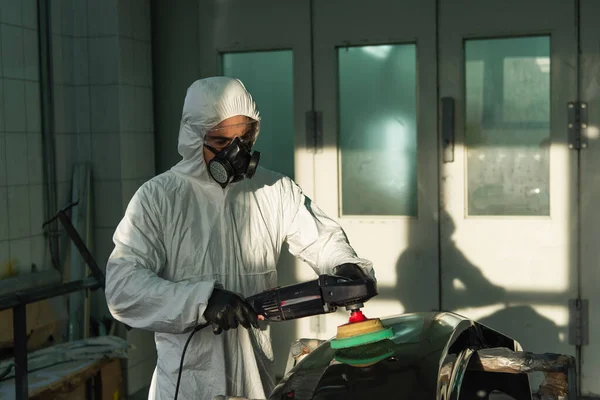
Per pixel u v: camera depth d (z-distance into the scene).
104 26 3.97
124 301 1.95
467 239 3.93
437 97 3.94
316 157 4.12
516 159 3.89
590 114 3.75
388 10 3.97
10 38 3.52
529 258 3.86
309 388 1.65
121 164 4.00
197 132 2.05
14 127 3.55
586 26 3.73
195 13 4.26
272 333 4.18
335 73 4.07
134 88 4.11
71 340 3.82
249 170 2.02
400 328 1.85
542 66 3.83
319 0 4.06
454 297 3.97
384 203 4.08
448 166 3.94
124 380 4.01
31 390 3.04
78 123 4.02
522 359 1.68
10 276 3.51
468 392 1.70
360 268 2.05
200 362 2.10
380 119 4.05
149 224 2.08
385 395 1.58
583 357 3.82
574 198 3.80
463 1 3.87
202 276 2.12
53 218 3.42
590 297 3.80
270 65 4.19
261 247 2.22
